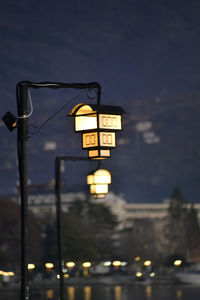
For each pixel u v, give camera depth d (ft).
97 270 451.12
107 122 49.93
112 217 615.57
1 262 409.28
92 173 57.47
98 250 539.29
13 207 454.40
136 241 655.76
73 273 416.67
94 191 57.47
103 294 277.23
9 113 55.31
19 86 55.77
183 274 370.12
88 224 597.52
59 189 135.23
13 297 268.82
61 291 123.54
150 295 262.88
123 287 349.20
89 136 50.29
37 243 469.57
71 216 519.19
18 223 449.06
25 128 55.52
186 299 232.94
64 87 54.03
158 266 416.26
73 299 242.37
